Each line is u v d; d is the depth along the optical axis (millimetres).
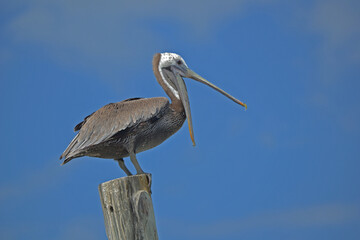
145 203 8867
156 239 8883
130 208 8844
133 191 8969
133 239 8695
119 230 8797
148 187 9352
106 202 8984
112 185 8969
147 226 8766
